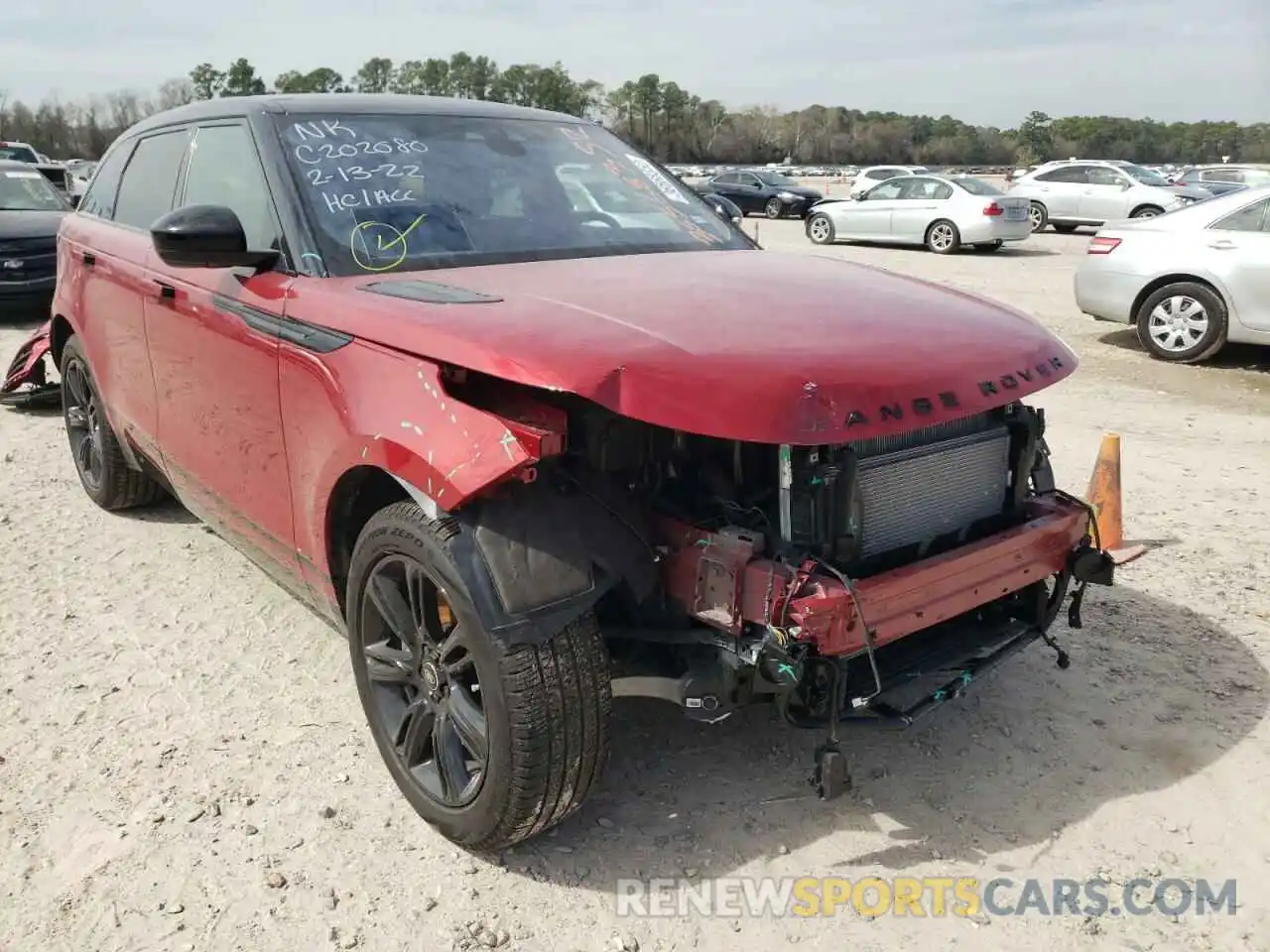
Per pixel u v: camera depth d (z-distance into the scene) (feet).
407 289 9.58
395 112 12.50
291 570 11.25
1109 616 13.88
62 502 18.40
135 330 13.91
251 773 10.53
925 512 9.31
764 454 8.74
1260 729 11.22
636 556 8.50
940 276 52.90
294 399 10.07
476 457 7.93
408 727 9.62
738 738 11.03
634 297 9.30
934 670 9.30
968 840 9.52
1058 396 27.48
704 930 8.46
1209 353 31.30
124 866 9.18
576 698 8.24
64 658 12.78
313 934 8.41
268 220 11.05
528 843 9.43
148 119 15.87
